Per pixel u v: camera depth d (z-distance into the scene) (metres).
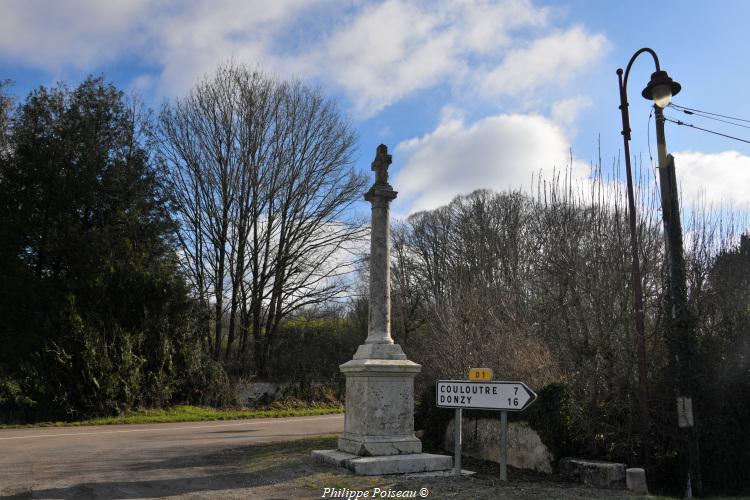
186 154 30.50
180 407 25.20
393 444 9.70
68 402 21.80
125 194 27.97
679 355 10.45
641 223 13.43
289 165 31.67
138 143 30.52
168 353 24.81
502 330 13.94
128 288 24.25
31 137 27.17
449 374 14.39
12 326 23.80
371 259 10.77
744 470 11.51
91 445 14.23
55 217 26.17
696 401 10.84
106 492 8.15
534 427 10.21
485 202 35.41
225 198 30.70
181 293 25.84
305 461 10.40
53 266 26.33
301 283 32.47
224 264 31.38
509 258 20.23
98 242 25.00
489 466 10.55
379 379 9.89
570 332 12.61
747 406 11.65
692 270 12.52
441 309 16.50
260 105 31.05
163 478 9.22
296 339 34.59
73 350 21.91
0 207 25.94
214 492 8.12
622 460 10.41
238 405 27.88
